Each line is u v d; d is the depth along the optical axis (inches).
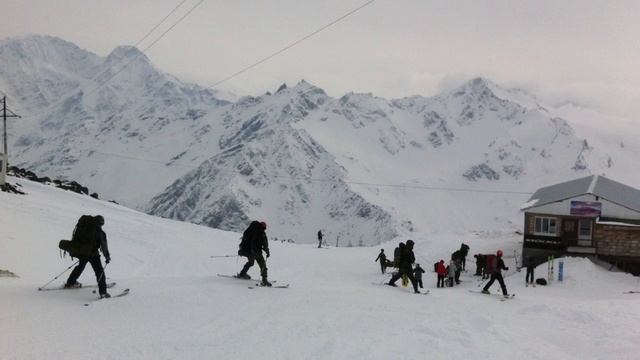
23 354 371.2
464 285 1561.3
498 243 2411.4
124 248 1454.2
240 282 723.4
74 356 375.6
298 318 526.6
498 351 458.9
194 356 393.4
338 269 1636.3
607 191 2117.4
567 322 617.9
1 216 1390.3
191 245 1784.0
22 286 601.3
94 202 2581.2
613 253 1963.6
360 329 498.0
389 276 1503.4
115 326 459.8
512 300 911.7
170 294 597.9
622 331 557.0
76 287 603.8
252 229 729.0
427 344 459.5
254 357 398.6
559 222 2057.1
